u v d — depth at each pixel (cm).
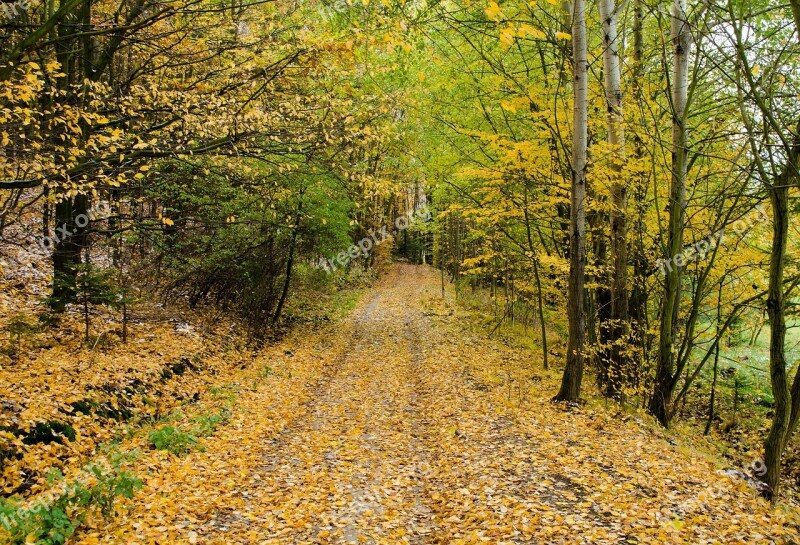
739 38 700
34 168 722
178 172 1341
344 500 616
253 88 961
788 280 912
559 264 1113
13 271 1291
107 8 1276
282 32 1002
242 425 901
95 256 1597
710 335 1218
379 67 1105
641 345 1142
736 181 955
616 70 992
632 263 1257
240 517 565
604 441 774
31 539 426
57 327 1046
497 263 1814
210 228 1473
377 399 1116
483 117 1405
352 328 2114
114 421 800
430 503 612
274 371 1336
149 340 1184
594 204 1071
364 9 705
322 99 1041
